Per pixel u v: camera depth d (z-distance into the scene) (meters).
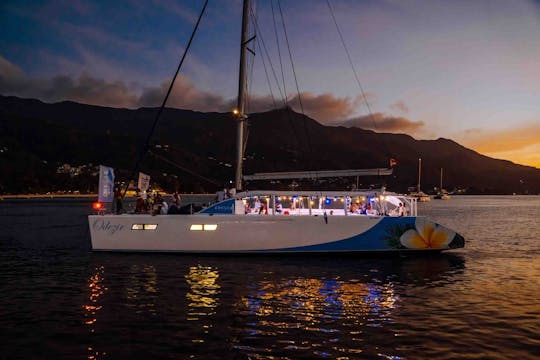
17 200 151.75
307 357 7.67
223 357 7.65
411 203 18.61
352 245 17.27
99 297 11.59
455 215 62.34
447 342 8.41
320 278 14.07
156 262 16.22
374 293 12.27
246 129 18.11
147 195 18.77
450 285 13.36
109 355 7.71
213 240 17.09
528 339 8.59
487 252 20.91
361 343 8.33
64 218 50.50
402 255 18.23
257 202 18.31
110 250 17.72
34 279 13.85
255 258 17.08
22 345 8.14
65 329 9.02
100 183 17.80
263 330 9.02
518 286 13.30
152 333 8.81
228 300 11.34
